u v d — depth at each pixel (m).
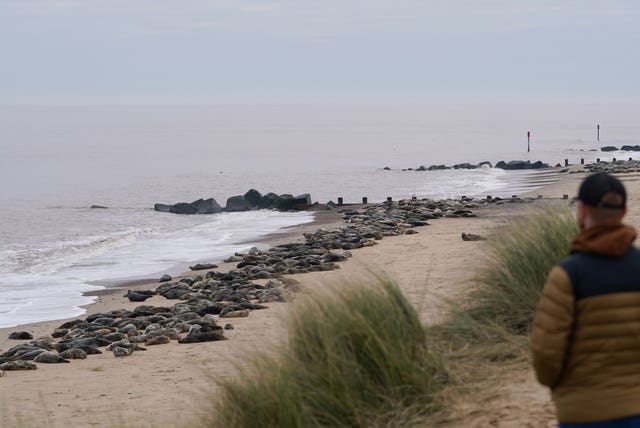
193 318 20.77
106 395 14.23
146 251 39.97
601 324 5.05
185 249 40.03
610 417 5.03
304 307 9.81
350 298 9.80
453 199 56.28
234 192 78.56
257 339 17.73
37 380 15.86
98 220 55.59
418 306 12.41
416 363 9.18
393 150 164.12
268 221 51.19
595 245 5.12
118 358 17.45
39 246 43.28
